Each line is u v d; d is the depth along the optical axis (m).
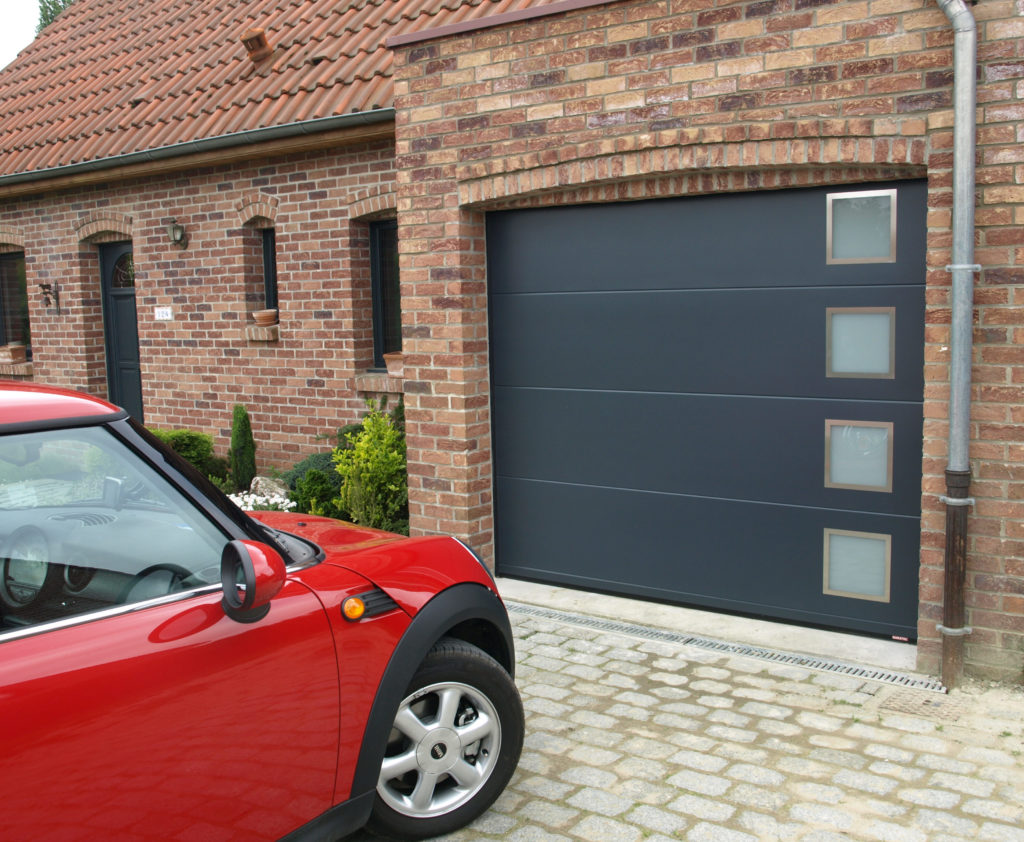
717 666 4.90
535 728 4.24
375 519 7.17
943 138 4.46
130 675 2.42
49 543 2.51
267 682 2.73
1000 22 4.26
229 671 2.64
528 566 6.42
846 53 4.68
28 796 2.23
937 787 3.65
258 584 2.53
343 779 2.98
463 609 3.38
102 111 10.57
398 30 8.64
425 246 6.23
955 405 4.41
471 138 5.94
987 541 4.49
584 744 4.07
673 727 4.22
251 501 7.59
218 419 9.59
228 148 8.58
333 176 8.34
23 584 2.42
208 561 2.78
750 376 5.41
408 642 3.16
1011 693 4.46
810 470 5.28
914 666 4.80
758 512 5.46
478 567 3.63
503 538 6.50
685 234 5.54
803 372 5.25
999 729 4.11
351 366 8.46
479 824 3.44
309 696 2.85
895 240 4.89
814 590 5.34
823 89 4.76
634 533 5.93
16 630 2.36
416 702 3.31
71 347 10.93
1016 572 4.44
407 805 3.26
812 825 3.40
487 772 3.43
